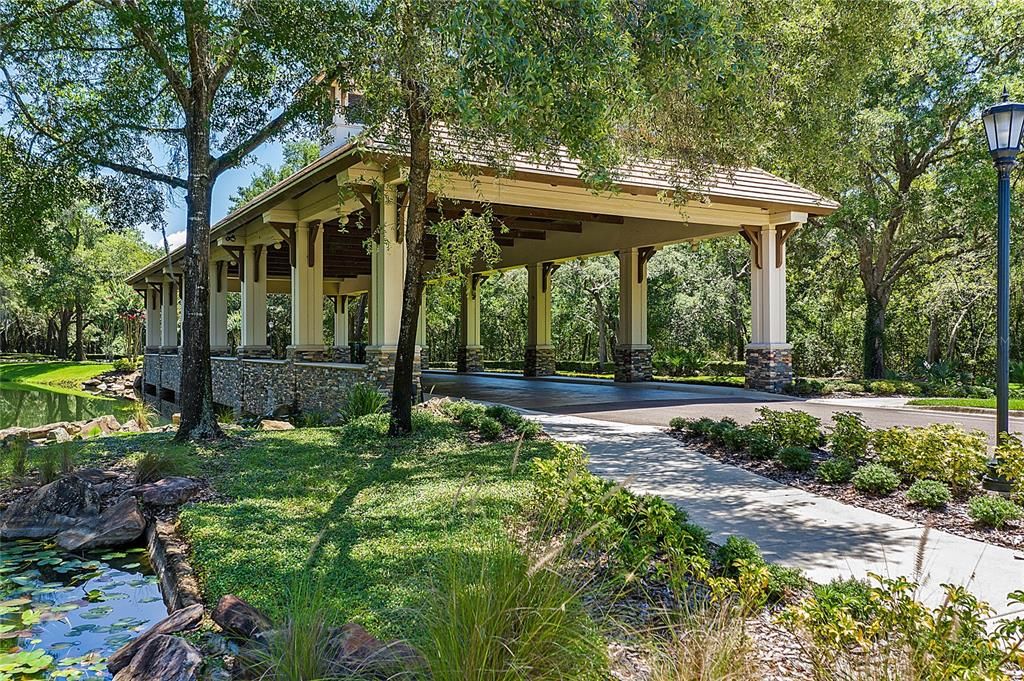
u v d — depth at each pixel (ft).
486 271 90.68
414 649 9.99
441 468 26.55
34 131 34.14
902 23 38.52
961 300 78.84
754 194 53.26
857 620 11.51
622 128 34.94
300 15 29.76
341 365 45.19
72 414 71.82
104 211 38.14
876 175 67.10
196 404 33.76
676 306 98.27
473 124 23.44
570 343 132.67
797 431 28.99
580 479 17.69
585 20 21.76
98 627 14.87
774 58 33.12
